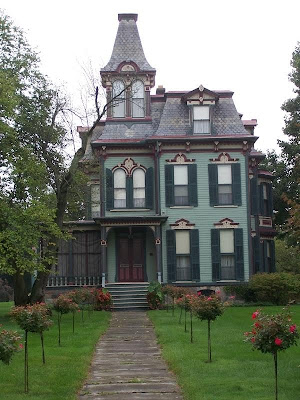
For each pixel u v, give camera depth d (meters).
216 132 33.78
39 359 14.76
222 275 32.91
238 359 14.45
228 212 33.25
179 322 22.45
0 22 25.47
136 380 12.52
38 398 10.73
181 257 33.09
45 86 26.53
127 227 33.09
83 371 13.23
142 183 34.00
